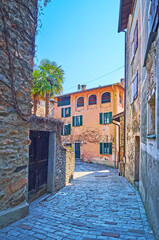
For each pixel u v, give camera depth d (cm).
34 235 262
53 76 762
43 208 420
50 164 590
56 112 2100
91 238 254
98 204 452
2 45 303
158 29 269
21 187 336
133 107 705
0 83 298
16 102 329
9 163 310
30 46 375
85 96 1869
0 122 296
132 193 554
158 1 256
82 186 702
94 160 1756
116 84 1622
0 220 282
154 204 276
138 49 603
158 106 263
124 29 996
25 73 358
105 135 1698
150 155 337
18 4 340
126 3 780
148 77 382
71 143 1928
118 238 254
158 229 236
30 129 466
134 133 666
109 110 1694
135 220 336
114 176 991
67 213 380
